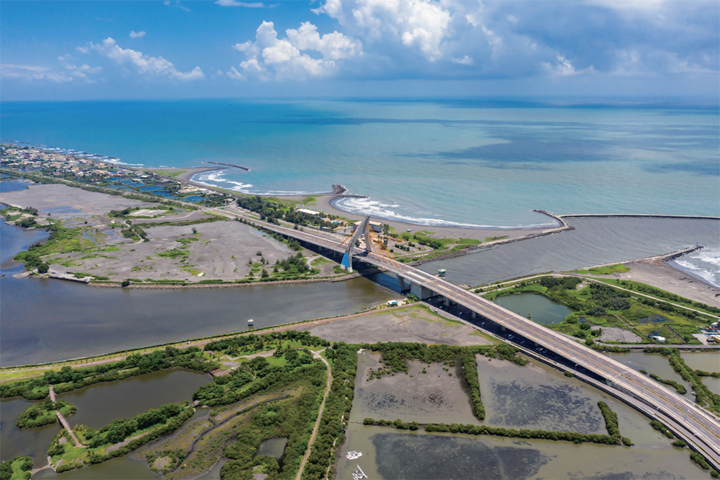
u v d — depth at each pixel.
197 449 161.88
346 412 180.62
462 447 164.88
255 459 156.88
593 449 164.25
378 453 162.00
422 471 154.12
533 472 154.00
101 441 162.50
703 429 169.00
